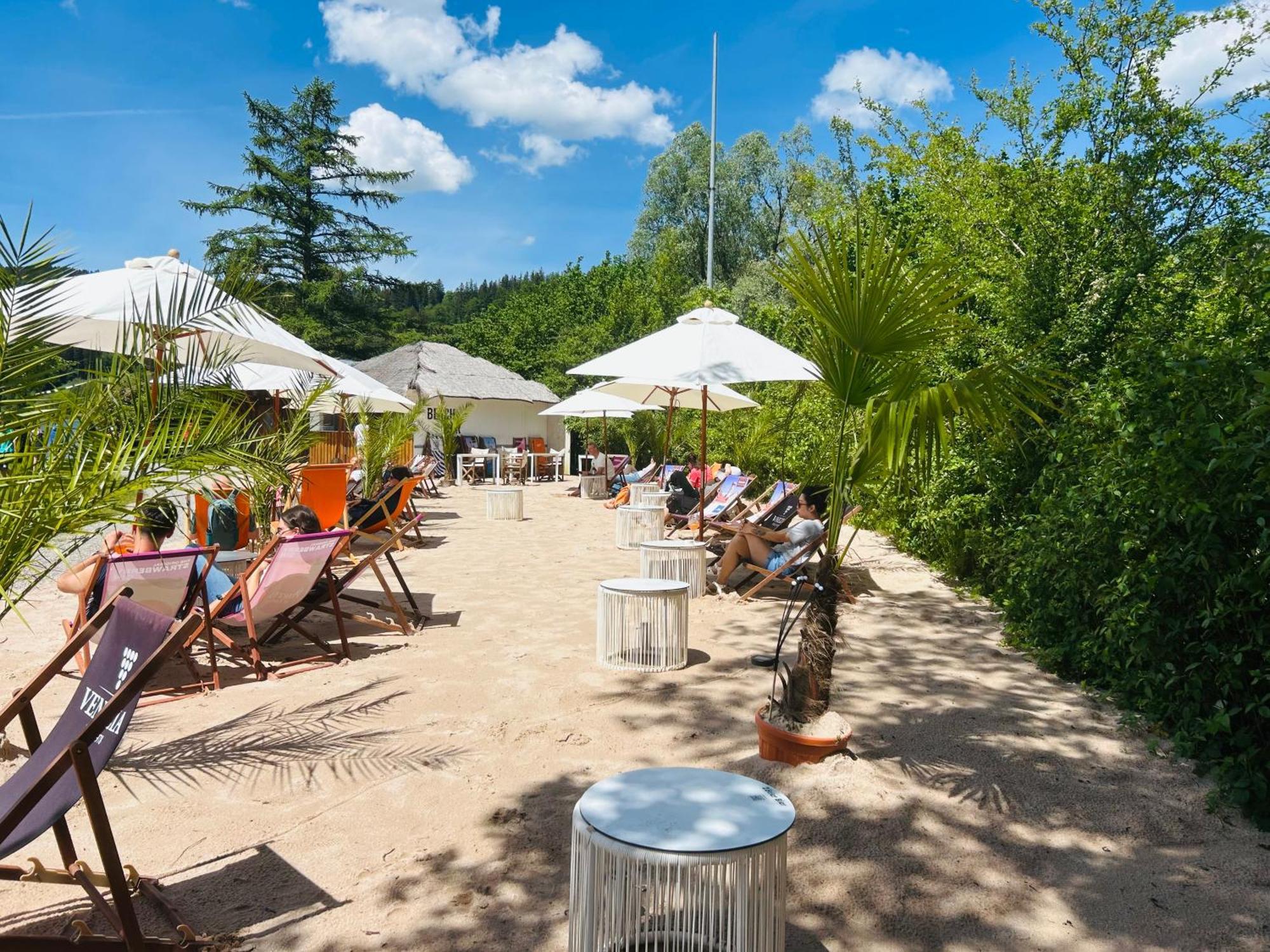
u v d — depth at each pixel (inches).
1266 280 182.4
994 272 348.8
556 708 195.3
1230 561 162.6
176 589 199.5
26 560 127.0
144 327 152.1
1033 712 195.5
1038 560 230.5
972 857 131.9
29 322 128.3
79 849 129.9
